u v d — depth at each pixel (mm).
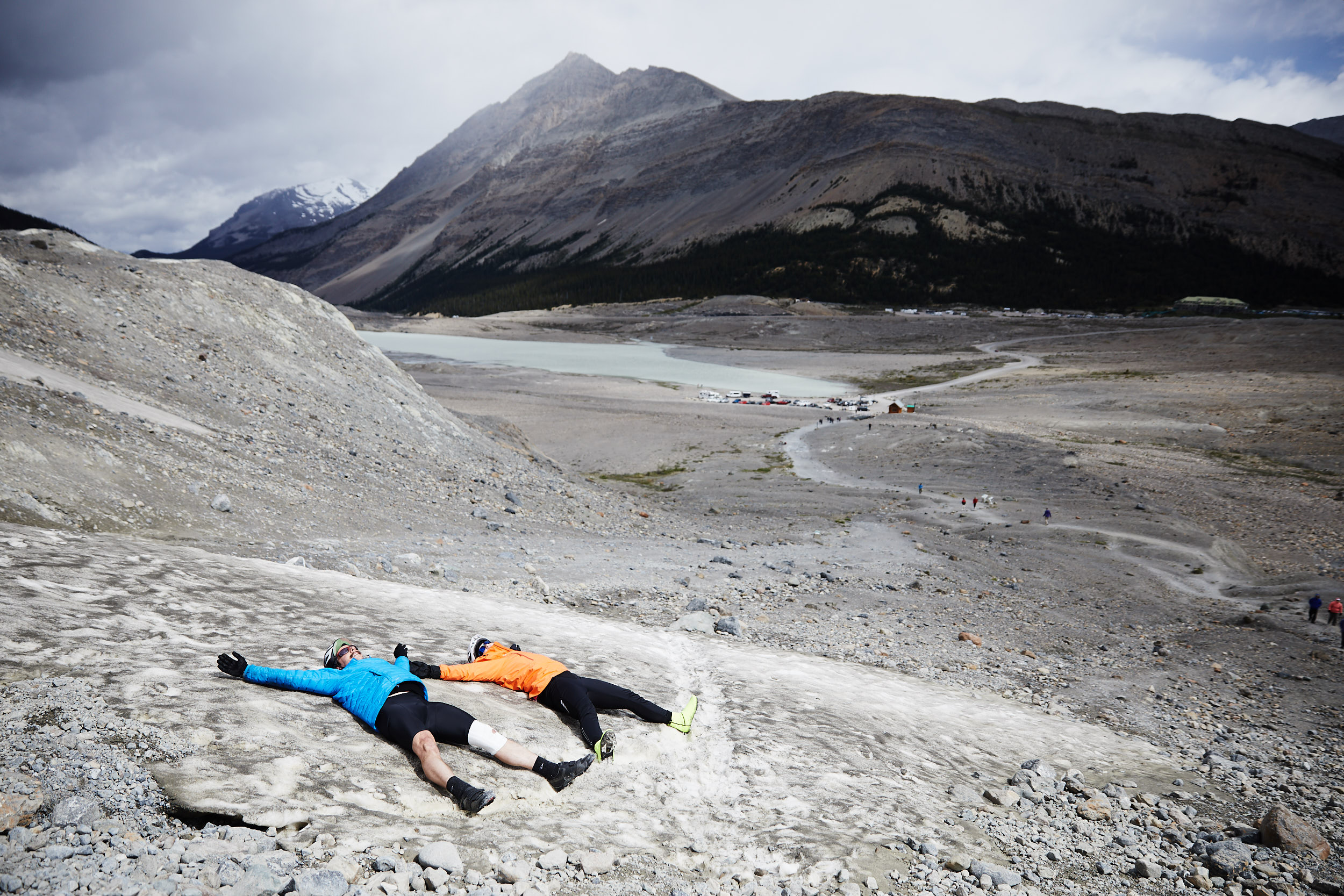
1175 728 13836
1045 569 33812
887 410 107688
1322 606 27266
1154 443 74750
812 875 4602
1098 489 53625
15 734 3756
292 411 27984
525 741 5512
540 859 4078
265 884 3131
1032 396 108312
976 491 55719
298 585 9266
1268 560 36969
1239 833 7281
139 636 5590
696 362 181875
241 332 31812
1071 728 11539
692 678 9117
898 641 18453
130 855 3135
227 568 9117
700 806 5391
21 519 11836
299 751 4480
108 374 21922
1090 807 7281
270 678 5234
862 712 9172
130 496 14758
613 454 83000
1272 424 78250
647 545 29625
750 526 43438
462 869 3766
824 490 58219
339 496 22344
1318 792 9617
